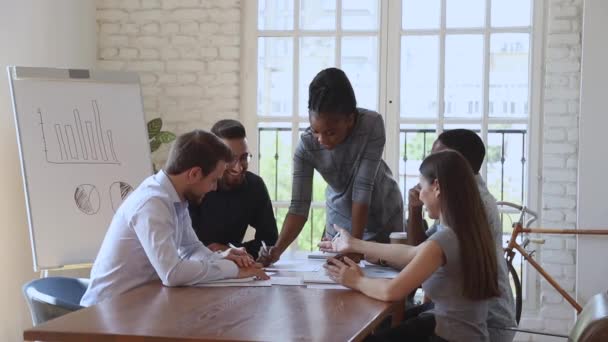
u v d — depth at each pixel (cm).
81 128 395
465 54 494
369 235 338
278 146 515
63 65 470
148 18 516
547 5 485
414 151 502
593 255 455
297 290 246
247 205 354
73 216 384
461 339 241
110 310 211
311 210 520
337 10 503
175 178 264
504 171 496
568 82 482
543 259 492
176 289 245
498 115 494
